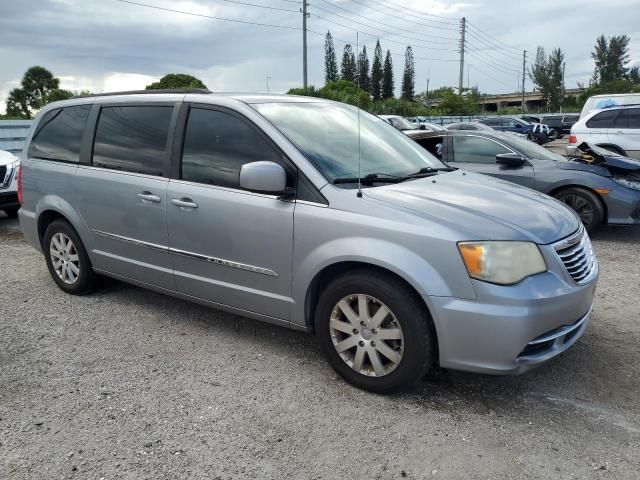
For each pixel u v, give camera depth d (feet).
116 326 14.42
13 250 22.65
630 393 10.84
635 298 16.12
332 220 10.78
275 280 11.76
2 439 9.57
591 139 42.24
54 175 16.14
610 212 23.15
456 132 26.48
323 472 8.69
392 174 12.37
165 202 13.26
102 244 15.23
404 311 10.11
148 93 14.56
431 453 9.11
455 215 10.24
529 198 11.94
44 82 217.15
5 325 14.53
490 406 10.48
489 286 9.53
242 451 9.21
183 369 12.05
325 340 11.34
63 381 11.57
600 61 317.83
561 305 9.86
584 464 8.77
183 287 13.58
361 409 10.40
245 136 12.32
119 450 9.25
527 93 336.70
